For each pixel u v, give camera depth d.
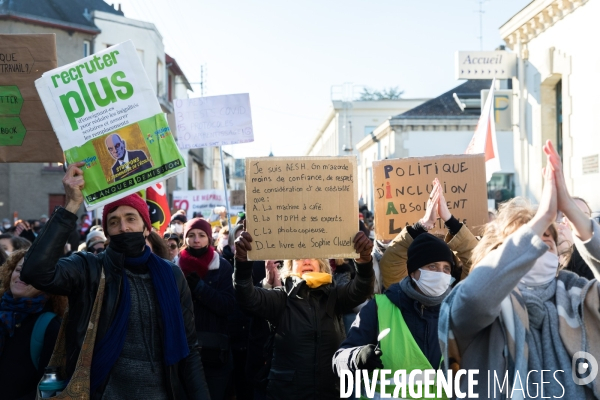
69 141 3.84
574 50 14.72
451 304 2.74
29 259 3.22
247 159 4.43
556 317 2.70
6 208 30.77
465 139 33.78
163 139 3.86
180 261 5.88
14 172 30.83
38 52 4.83
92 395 3.33
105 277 3.43
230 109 7.52
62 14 31.98
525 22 16.69
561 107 16.25
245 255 4.34
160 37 37.25
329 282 4.45
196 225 5.84
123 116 3.87
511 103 17.77
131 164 3.83
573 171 14.88
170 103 40.75
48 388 3.33
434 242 3.57
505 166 29.09
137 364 3.41
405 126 33.78
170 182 38.69
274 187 4.41
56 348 3.46
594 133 13.82
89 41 32.69
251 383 5.35
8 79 4.81
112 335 3.37
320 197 4.41
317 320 4.38
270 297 4.41
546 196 2.53
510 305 2.69
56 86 3.88
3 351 3.90
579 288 2.77
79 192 3.64
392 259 4.86
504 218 2.90
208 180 55.28
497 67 17.59
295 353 4.33
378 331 3.59
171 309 3.52
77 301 3.42
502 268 2.49
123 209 3.66
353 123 58.03
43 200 31.22
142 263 3.56
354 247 4.38
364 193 45.59
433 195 4.84
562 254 3.11
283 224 4.38
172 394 3.46
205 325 5.55
